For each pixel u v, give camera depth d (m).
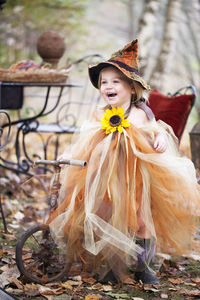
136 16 16.48
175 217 2.90
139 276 2.96
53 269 2.98
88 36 12.30
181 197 2.88
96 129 3.01
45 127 5.32
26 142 7.83
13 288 2.81
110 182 2.79
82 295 2.76
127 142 2.86
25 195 4.93
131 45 2.94
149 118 3.00
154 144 2.87
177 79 13.88
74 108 11.05
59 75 4.46
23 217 4.21
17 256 2.78
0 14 9.64
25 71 4.34
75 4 10.91
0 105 4.78
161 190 2.86
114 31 16.67
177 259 3.34
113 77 2.95
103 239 2.73
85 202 2.80
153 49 13.84
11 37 10.41
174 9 9.85
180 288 2.89
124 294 2.76
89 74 3.08
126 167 2.82
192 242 3.12
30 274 2.83
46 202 4.74
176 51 14.10
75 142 3.13
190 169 3.00
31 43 10.77
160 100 4.46
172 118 4.16
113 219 2.74
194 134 4.51
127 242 2.73
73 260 2.92
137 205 2.81
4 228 3.83
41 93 10.73
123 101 2.99
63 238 2.88
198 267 3.28
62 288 2.83
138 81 2.88
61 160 2.88
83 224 2.83
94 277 3.00
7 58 9.70
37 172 5.64
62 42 4.94
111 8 17.75
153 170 2.85
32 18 10.71
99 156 2.87
